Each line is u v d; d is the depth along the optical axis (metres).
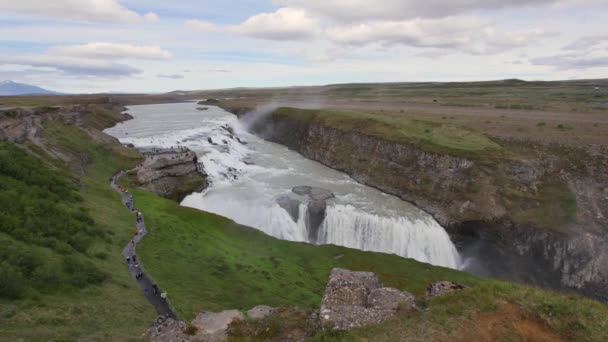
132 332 18.45
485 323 14.56
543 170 51.53
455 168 56.53
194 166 63.09
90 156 58.00
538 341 13.73
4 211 27.00
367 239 50.38
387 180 63.28
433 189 56.78
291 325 16.83
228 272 32.41
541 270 43.44
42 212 29.67
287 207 54.50
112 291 23.55
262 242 43.41
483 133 65.12
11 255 21.42
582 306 15.22
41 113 61.56
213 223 45.19
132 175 55.09
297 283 33.53
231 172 69.25
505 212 48.59
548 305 15.17
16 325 16.30
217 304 25.86
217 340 16.45
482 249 49.09
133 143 73.62
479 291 16.67
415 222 50.66
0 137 44.91
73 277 22.73
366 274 19.66
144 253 31.58
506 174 52.66
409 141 65.31
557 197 47.59
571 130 61.78
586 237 41.81
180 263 31.80
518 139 59.91
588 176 48.50
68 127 63.38
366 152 71.12
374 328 14.90
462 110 94.69
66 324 17.69
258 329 16.69
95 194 43.31
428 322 14.92
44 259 23.05
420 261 46.00
